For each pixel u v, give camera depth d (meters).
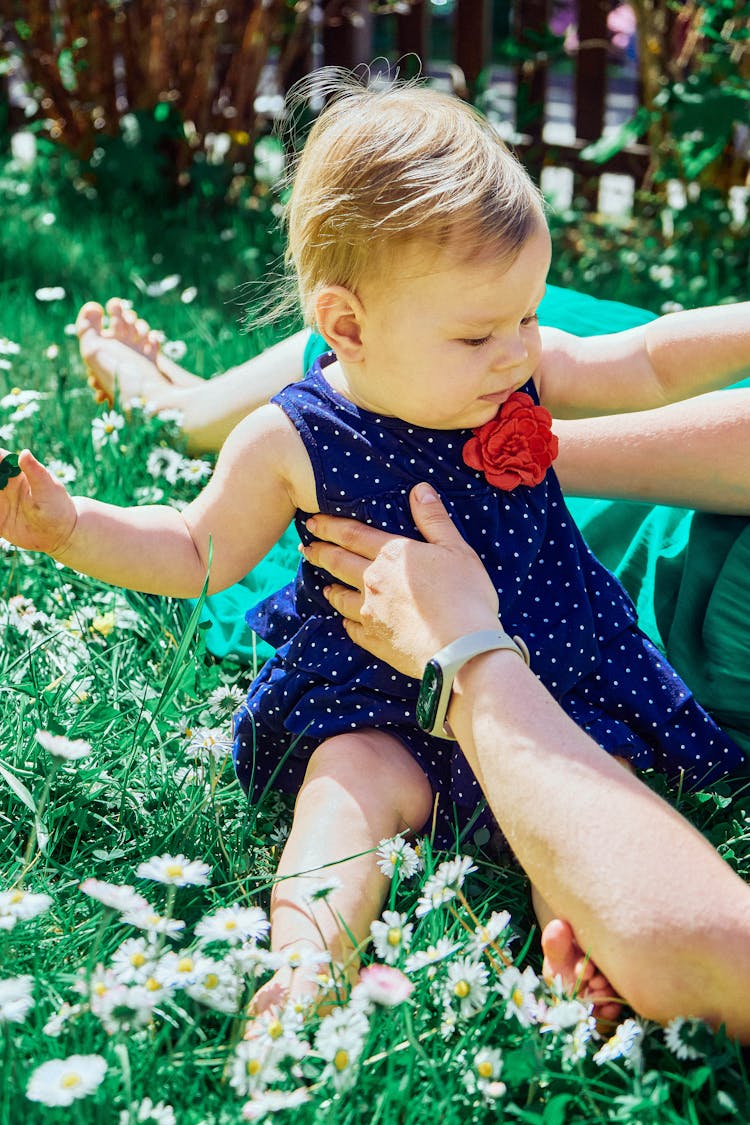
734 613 1.78
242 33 4.86
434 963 1.35
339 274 1.50
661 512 2.01
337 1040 1.17
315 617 1.65
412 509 1.56
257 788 1.71
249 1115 1.15
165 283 3.35
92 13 4.84
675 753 1.70
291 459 1.59
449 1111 1.21
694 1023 1.24
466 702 1.41
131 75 4.95
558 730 1.34
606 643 1.69
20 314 3.45
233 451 1.61
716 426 1.77
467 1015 1.29
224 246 4.38
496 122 5.18
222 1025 1.33
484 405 1.53
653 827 1.26
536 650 1.60
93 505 1.58
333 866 1.44
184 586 1.62
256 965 1.32
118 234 4.37
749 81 4.16
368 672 1.58
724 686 1.84
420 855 1.50
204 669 1.98
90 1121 1.14
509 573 1.59
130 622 2.03
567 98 9.09
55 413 2.74
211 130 5.04
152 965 1.24
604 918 1.24
